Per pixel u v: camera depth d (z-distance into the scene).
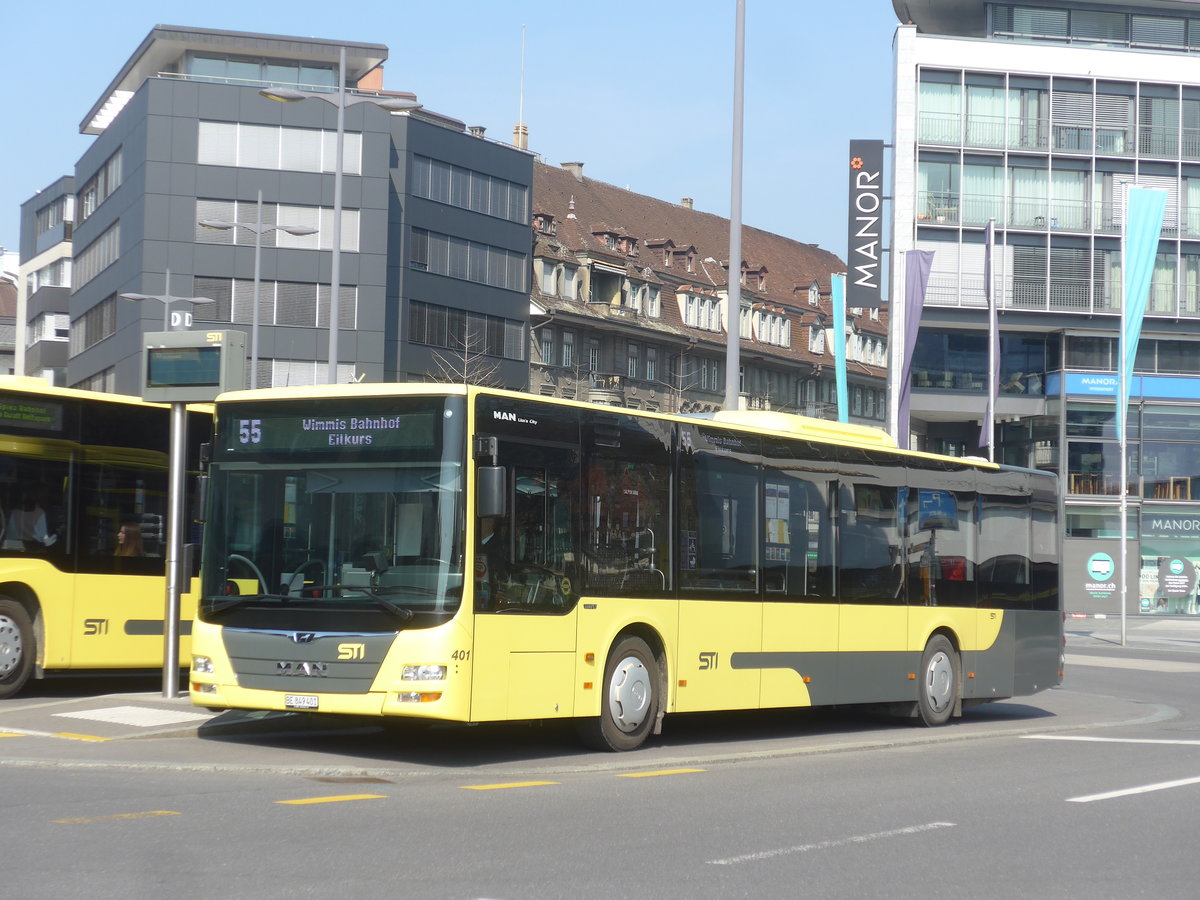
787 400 98.06
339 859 8.27
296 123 64.62
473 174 70.38
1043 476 21.91
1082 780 13.09
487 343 70.94
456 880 7.80
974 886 8.15
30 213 92.06
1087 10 59.44
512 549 13.12
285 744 14.06
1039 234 57.47
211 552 13.48
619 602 14.29
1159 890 8.20
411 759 13.38
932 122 57.50
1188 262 58.44
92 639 17.56
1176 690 26.86
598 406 14.24
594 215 87.38
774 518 16.47
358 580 12.79
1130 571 58.59
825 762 14.36
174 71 72.25
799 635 16.69
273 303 64.19
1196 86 58.41
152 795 10.55
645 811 10.53
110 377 68.06
